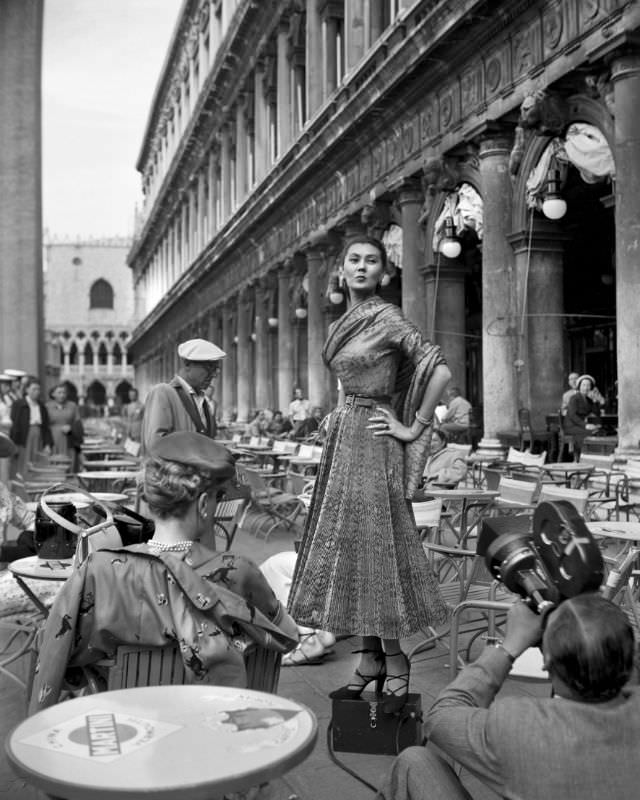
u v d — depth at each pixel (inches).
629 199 402.9
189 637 100.5
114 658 105.3
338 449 153.4
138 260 3019.2
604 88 425.1
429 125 613.0
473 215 573.0
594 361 872.3
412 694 156.6
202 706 85.1
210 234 1616.6
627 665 74.7
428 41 554.3
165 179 2082.9
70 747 75.4
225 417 1465.3
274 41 1159.0
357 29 789.9
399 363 154.9
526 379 519.2
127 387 3607.3
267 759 72.7
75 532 173.6
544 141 484.4
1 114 653.3
